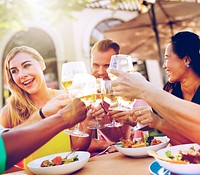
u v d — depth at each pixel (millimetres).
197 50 1628
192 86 1693
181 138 1360
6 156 778
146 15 3713
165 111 856
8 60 1792
